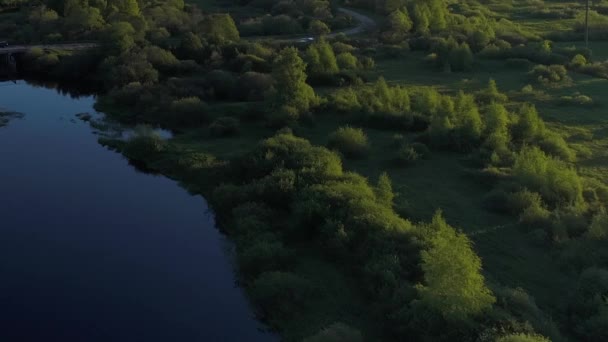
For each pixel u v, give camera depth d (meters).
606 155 51.59
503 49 87.62
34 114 71.06
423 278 32.75
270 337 31.39
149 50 82.44
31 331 32.12
